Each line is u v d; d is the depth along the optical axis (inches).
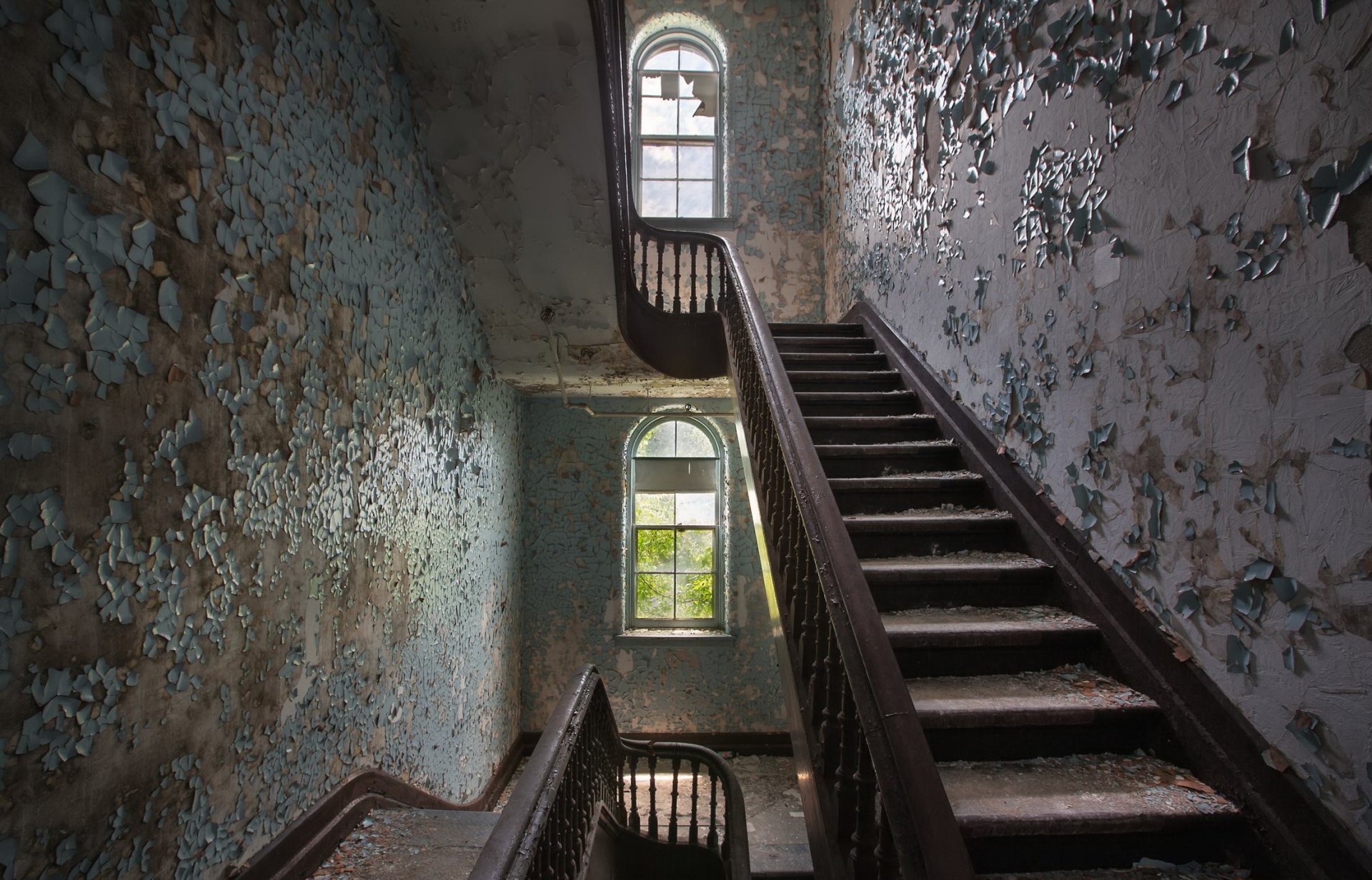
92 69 67.2
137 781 71.5
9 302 58.6
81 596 65.2
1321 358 69.6
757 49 304.0
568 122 153.0
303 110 105.7
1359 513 65.6
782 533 112.5
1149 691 92.9
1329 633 68.6
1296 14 72.6
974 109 150.3
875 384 186.5
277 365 98.0
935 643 102.1
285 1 101.3
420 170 155.3
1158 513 93.4
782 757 283.4
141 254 72.9
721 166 306.8
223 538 85.4
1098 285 106.7
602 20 137.6
